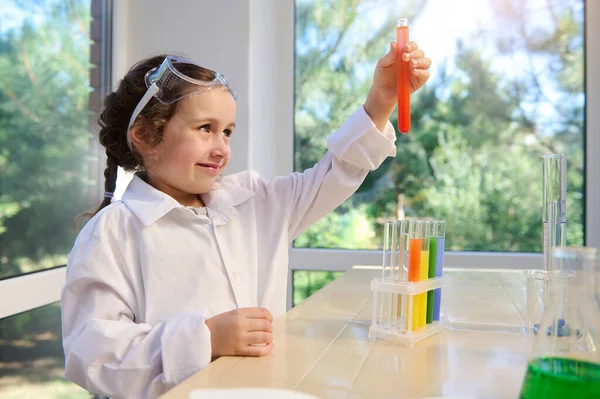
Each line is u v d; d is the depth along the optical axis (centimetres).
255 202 110
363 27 186
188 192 100
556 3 172
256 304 99
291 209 110
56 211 147
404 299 70
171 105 93
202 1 168
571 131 172
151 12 172
